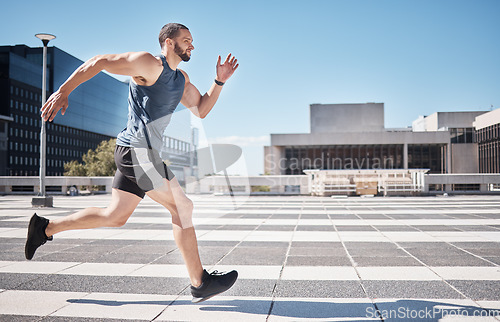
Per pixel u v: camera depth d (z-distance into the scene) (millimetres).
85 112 115938
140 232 7168
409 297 3148
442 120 71625
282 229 7535
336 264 4426
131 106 2523
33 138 101000
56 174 107000
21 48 105812
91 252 5227
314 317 2701
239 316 2727
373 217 9742
